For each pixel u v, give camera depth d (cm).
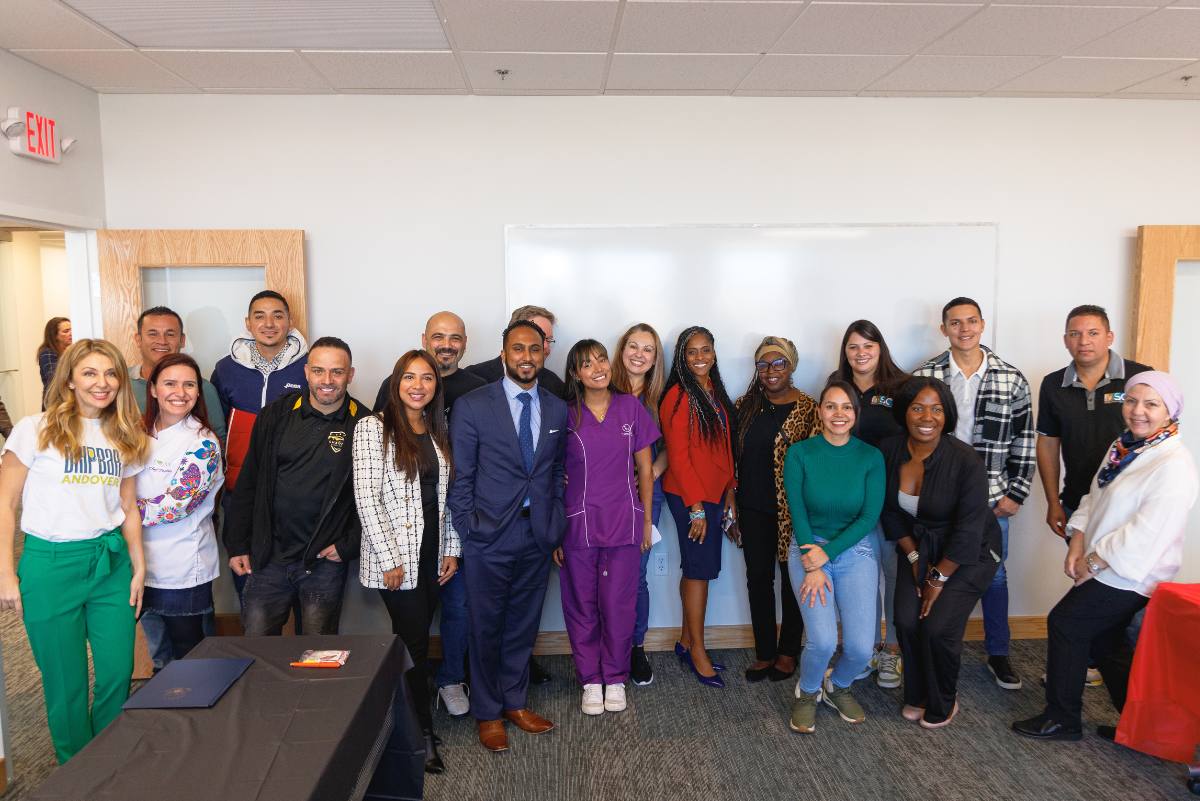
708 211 361
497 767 263
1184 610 238
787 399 324
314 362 249
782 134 360
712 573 322
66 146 311
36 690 322
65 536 230
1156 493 249
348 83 329
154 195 343
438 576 270
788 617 327
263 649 197
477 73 317
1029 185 370
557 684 328
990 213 370
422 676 263
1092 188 372
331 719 160
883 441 294
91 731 246
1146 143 372
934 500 277
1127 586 257
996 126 367
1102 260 375
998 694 315
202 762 143
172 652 312
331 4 246
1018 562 377
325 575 262
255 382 313
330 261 350
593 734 285
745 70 318
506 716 291
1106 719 293
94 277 341
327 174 347
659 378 337
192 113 342
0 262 689
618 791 250
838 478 278
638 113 355
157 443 252
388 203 350
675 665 347
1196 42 290
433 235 353
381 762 210
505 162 353
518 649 287
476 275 355
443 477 267
